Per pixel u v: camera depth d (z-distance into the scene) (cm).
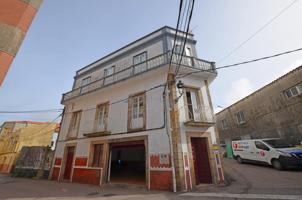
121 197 706
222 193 655
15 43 260
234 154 1477
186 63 1058
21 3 278
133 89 1159
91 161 1183
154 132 951
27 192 878
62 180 1316
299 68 1234
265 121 1520
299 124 1224
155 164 885
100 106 1339
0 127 3109
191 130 936
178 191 773
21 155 1867
